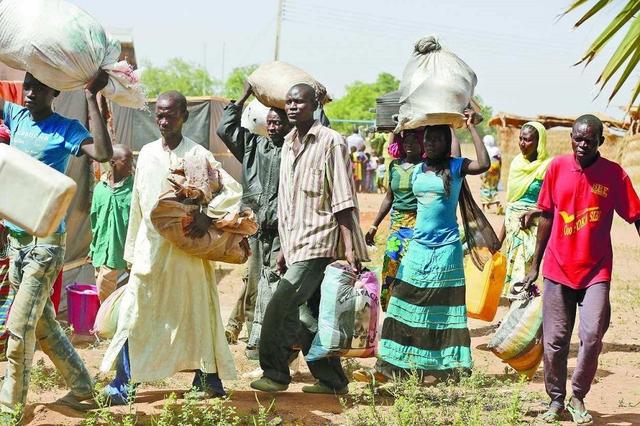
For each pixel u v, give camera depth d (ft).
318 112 38.17
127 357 31.55
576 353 46.21
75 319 46.83
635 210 31.73
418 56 35.24
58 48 27.94
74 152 29.19
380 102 40.09
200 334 31.55
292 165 33.30
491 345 37.11
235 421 29.94
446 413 31.99
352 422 31.12
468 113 34.30
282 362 33.53
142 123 87.25
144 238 31.24
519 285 34.83
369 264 72.33
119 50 29.94
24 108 30.09
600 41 30.89
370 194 179.73
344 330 32.91
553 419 32.48
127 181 47.26
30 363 28.86
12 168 24.77
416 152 38.19
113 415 30.73
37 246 28.66
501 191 184.55
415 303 34.65
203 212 30.99
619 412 34.58
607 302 31.94
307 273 32.86
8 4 28.27
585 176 31.78
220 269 78.74
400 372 34.73
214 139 101.71
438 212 34.65
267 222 38.09
